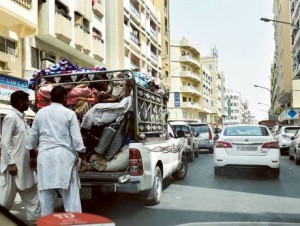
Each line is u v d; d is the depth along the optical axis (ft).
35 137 17.03
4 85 57.31
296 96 158.71
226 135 39.68
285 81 198.70
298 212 22.52
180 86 262.06
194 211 22.82
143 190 22.57
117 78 24.80
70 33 77.20
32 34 64.39
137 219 20.93
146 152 23.12
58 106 17.08
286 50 200.23
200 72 296.51
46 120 16.76
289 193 28.96
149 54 159.63
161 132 29.99
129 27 131.64
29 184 19.04
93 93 25.52
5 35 60.13
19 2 59.16
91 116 24.23
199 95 288.51
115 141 23.61
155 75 172.65
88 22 93.35
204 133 75.72
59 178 16.11
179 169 35.99
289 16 201.05
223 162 37.50
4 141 18.62
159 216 21.65
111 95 25.79
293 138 58.34
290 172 42.52
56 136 16.55
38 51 71.26
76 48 82.28
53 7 72.38
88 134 24.63
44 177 16.17
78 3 85.05
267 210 23.06
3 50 60.23
